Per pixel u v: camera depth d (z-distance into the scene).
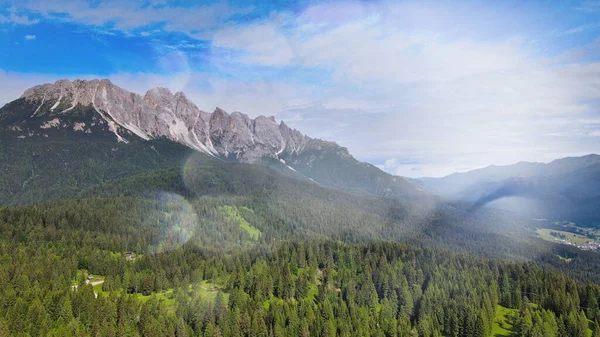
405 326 169.00
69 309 148.25
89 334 139.38
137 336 142.00
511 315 193.25
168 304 174.25
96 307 152.88
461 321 173.62
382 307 184.12
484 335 167.75
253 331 153.62
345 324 162.50
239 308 169.25
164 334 145.00
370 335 160.12
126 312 154.62
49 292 155.75
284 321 162.62
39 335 133.38
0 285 158.50
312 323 160.62
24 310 143.75
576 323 172.75
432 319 177.75
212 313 161.75
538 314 180.88
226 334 152.75
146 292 185.88
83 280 183.12
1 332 129.12
